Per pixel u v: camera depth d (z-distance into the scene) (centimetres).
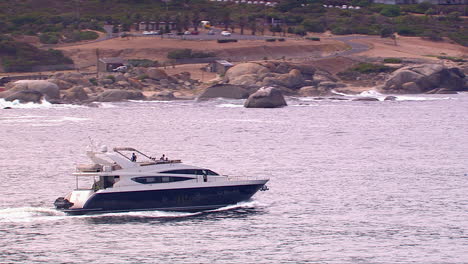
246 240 16925
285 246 16488
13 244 16638
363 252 16125
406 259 15688
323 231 17688
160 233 17425
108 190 18750
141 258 15712
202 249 16262
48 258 15750
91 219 18588
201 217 18812
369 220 18650
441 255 15938
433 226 18112
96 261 15575
